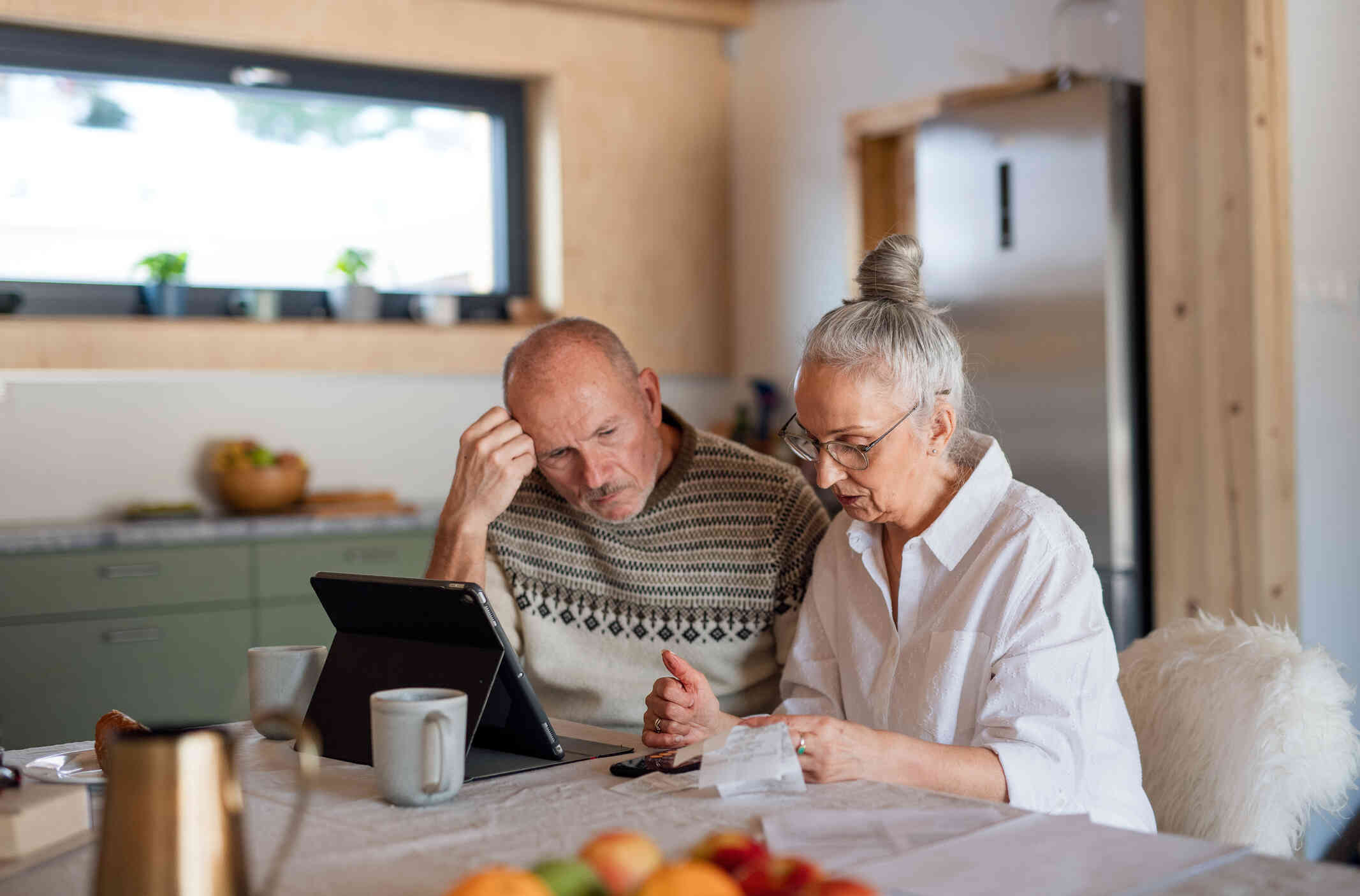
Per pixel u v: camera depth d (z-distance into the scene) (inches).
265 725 56.3
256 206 157.2
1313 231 109.6
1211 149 106.2
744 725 47.7
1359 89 114.2
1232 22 104.2
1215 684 58.1
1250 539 104.7
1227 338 105.7
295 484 147.9
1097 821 53.6
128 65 147.0
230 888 29.8
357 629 54.9
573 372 67.6
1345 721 57.6
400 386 163.0
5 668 124.2
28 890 35.5
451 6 159.0
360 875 36.4
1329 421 111.3
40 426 143.0
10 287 143.4
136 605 130.1
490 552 74.5
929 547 58.3
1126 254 117.2
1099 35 129.7
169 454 149.6
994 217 125.5
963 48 144.5
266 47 150.5
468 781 47.9
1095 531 118.2
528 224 172.6
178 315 149.6
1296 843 57.4
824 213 163.5
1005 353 125.0
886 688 60.1
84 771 51.3
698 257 177.2
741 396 178.9
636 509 70.5
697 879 26.5
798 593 71.3
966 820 40.8
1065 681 52.9
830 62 162.6
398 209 165.8
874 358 56.5
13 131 143.7
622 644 72.7
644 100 172.2
